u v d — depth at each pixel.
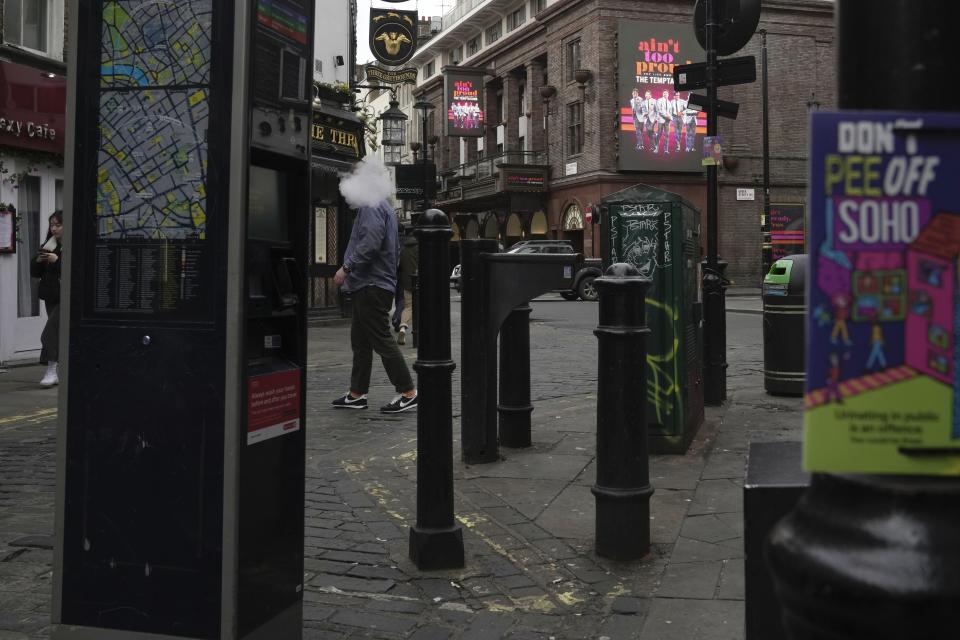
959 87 1.15
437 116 55.69
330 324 17.12
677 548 3.75
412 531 3.66
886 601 1.09
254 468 2.44
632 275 3.66
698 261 6.33
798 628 1.23
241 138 2.35
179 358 2.40
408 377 7.25
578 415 6.95
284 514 2.57
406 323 13.06
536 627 3.03
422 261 3.60
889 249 1.11
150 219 2.43
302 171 2.65
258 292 2.49
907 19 1.15
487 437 5.32
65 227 2.49
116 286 2.46
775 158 36.50
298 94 2.61
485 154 48.25
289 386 2.58
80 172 2.48
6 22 10.87
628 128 35.16
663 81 35.22
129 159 2.44
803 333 7.63
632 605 3.17
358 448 5.88
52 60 11.34
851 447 1.13
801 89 36.69
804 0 36.31
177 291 2.41
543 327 16.67
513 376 5.75
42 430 6.58
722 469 5.07
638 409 3.66
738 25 7.56
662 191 5.37
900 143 1.11
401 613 3.15
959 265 1.11
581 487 4.79
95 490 2.47
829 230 1.12
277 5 2.49
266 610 2.50
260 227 2.51
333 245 17.58
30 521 4.24
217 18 2.35
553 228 40.12
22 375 9.95
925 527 1.12
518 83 44.94
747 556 1.86
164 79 2.41
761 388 8.38
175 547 2.41
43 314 11.45
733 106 7.66
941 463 1.12
